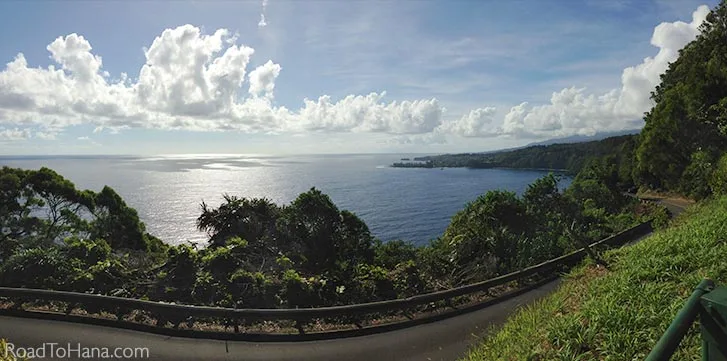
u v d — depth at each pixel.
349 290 12.84
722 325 2.05
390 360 8.62
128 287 12.38
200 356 8.66
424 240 64.94
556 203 26.64
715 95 34.41
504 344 6.73
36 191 25.16
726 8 38.53
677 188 40.72
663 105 42.44
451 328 10.61
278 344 9.45
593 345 5.16
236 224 18.50
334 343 9.62
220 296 11.74
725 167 18.28
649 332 4.90
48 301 11.70
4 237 22.77
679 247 7.71
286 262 15.06
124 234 29.02
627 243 19.22
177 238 57.34
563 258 16.22
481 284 13.52
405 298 12.53
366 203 112.06
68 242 15.95
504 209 21.12
